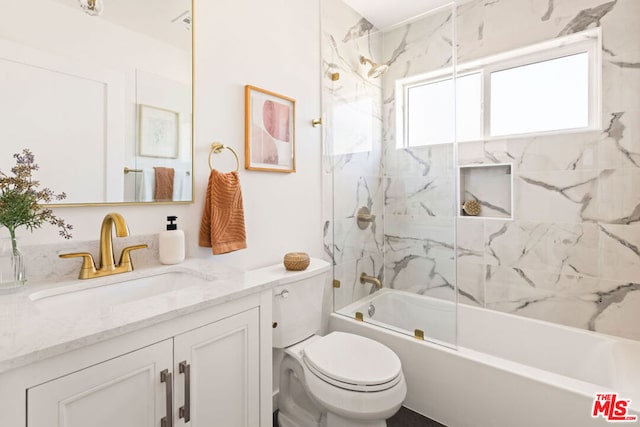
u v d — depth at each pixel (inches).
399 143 83.8
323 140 82.4
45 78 38.5
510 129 88.4
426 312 74.7
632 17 67.7
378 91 86.4
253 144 64.2
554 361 74.2
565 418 51.1
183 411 32.9
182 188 52.0
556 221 77.7
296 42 74.8
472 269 90.0
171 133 50.5
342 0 87.4
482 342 84.1
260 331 41.8
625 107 69.2
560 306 77.8
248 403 40.4
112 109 44.1
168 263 48.0
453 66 74.4
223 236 54.0
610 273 72.0
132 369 28.6
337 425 52.0
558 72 81.4
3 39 35.7
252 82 64.2
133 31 46.1
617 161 70.4
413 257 78.9
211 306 34.7
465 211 91.2
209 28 56.5
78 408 25.3
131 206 46.7
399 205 82.7
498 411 57.6
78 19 41.1
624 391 53.2
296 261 59.9
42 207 36.6
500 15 83.4
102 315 29.1
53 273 39.0
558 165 77.0
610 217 71.6
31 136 37.6
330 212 85.0
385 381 49.3
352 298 86.7
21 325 26.4
